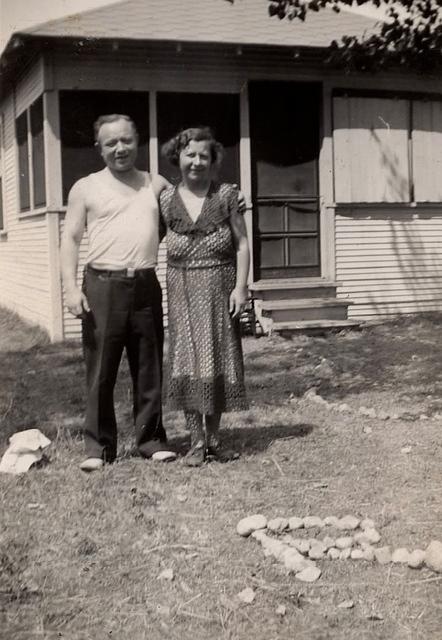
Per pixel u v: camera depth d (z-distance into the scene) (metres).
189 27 10.73
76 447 5.41
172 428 6.03
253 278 11.36
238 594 3.29
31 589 3.32
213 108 11.01
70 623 3.07
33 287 11.88
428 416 6.35
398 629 3.03
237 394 4.94
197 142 4.74
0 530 3.92
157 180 4.94
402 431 5.83
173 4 11.02
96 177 4.84
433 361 8.71
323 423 6.13
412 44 7.94
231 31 10.88
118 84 10.58
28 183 12.16
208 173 4.85
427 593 3.31
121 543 3.78
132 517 4.10
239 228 4.89
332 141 11.48
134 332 4.93
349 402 6.96
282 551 3.63
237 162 11.17
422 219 12.12
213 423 5.06
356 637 2.97
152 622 3.08
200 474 4.81
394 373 8.21
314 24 11.73
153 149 10.75
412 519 4.08
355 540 3.79
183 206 4.82
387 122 11.64
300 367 8.69
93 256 4.82
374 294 11.91
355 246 11.78
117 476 4.77
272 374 8.33
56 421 6.33
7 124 13.85
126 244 4.78
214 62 10.92
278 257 11.52
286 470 4.90
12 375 8.32
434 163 11.96
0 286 15.13
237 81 11.05
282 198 11.46
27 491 4.48
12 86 13.02
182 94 10.86
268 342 10.38
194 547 3.74
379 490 4.53
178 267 4.89
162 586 3.36
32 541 3.79
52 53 10.27
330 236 11.59
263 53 10.94
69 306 4.84
